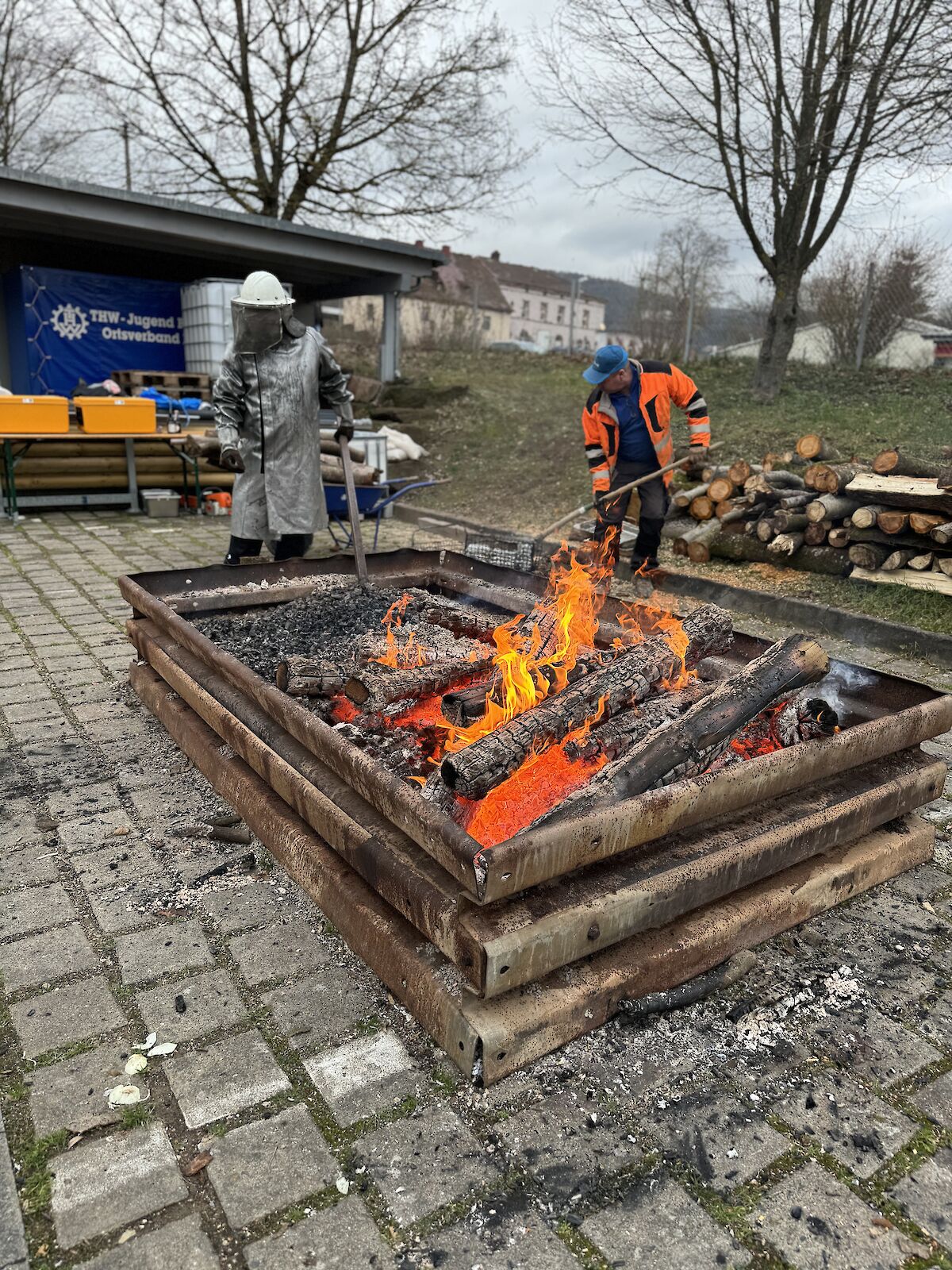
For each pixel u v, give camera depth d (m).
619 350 5.64
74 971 2.35
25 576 6.73
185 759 3.61
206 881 2.77
